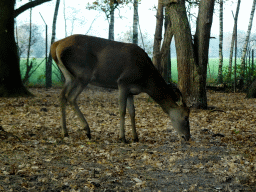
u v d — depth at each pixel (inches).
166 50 470.6
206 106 419.5
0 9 520.1
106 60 223.0
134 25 821.9
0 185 135.3
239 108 431.5
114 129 283.9
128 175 159.5
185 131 223.9
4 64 519.5
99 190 138.5
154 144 230.5
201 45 417.4
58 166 168.9
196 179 155.1
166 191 139.6
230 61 840.9
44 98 507.8
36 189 135.1
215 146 222.8
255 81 568.7
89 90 655.8
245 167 170.2
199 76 411.5
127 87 223.5
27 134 249.1
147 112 389.1
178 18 415.5
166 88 226.5
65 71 236.5
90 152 202.1
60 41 236.4
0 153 187.9
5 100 470.3
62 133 243.6
